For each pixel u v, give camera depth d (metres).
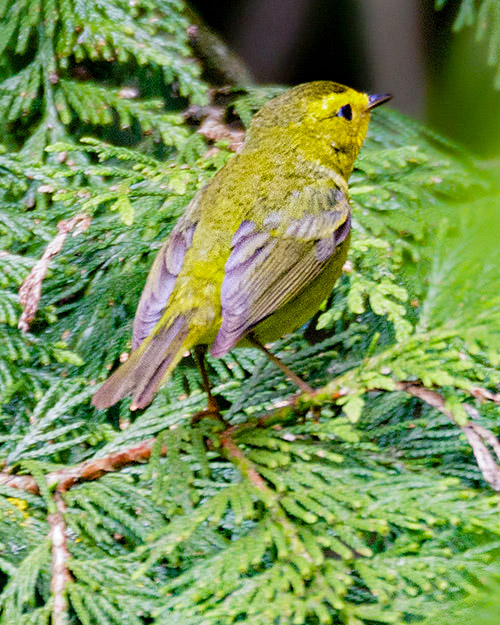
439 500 5.49
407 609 5.12
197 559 5.99
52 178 8.38
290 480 5.86
